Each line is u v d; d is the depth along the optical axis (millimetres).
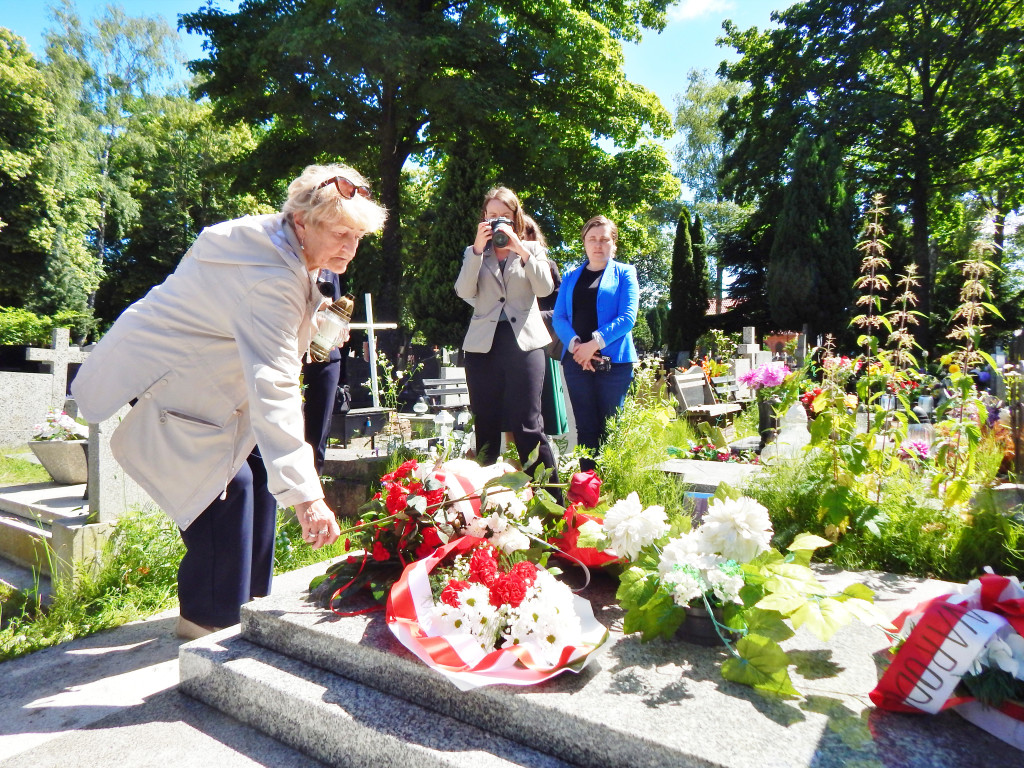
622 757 1604
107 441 3656
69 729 2156
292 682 2051
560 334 4297
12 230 24438
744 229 29750
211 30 19281
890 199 26000
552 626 1988
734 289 30625
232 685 2143
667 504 3605
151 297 2385
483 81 18078
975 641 1565
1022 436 3104
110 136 31750
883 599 2646
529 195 20641
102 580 3418
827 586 2822
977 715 1631
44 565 3791
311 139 20891
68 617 3121
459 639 1993
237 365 2336
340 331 2758
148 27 31469
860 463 3232
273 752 1952
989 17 23844
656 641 2137
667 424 5863
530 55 19156
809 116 25547
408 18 18531
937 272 25406
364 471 4816
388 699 1960
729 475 3994
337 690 2006
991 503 3053
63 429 5195
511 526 2428
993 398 4141
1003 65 24125
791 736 1583
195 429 2332
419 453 4875
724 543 2092
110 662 2686
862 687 1835
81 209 26984
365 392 14438
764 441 5680
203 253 2252
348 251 2330
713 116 39656
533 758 1691
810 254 22375
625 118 20469
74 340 27297
